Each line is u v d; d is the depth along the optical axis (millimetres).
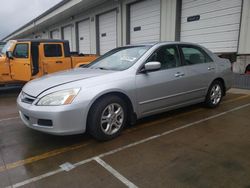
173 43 4617
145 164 2980
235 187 2477
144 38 12445
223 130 4062
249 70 7992
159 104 4223
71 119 3281
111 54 4828
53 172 2855
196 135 3865
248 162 2971
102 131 3578
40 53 7863
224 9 8617
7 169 2949
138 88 3873
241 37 8070
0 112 5707
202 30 9531
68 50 8602
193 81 4727
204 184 2539
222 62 5504
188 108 5398
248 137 3750
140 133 3988
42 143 3697
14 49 7832
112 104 3646
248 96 6582
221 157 3109
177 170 2822
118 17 13922
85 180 2672
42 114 3283
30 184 2627
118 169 2881
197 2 9586
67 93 3314
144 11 12203
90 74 3832
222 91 5570
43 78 4043
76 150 3428
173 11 10367
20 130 4297
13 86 9094
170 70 4352
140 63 4012
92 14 16656
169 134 3930
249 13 7730
